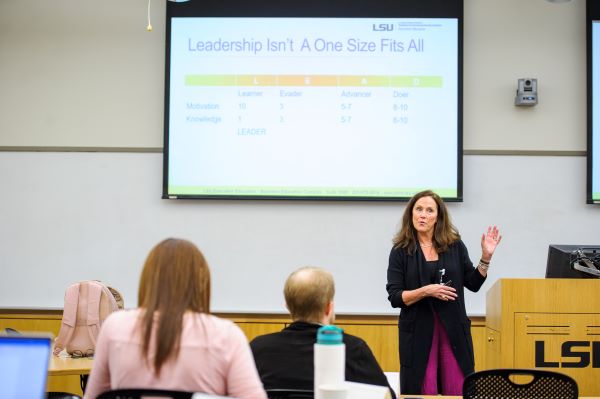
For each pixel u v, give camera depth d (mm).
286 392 2174
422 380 3436
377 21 5340
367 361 2471
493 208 5301
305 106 5328
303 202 5336
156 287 1982
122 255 5367
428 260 3576
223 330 1983
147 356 1927
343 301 5266
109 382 2025
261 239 5328
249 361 1989
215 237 5344
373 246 5301
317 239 5312
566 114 5344
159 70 5457
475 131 5348
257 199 5297
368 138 5297
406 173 5270
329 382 1894
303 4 5367
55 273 5371
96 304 3850
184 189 5316
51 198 5410
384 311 5242
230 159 5316
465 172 5328
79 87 5461
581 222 5281
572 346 3369
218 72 5352
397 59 5320
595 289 3387
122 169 5410
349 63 5332
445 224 3598
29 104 5465
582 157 5320
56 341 3834
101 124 5438
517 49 5383
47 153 5438
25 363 1678
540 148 5328
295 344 2402
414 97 5297
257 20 5371
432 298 3471
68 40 5488
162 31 5473
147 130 5422
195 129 5328
